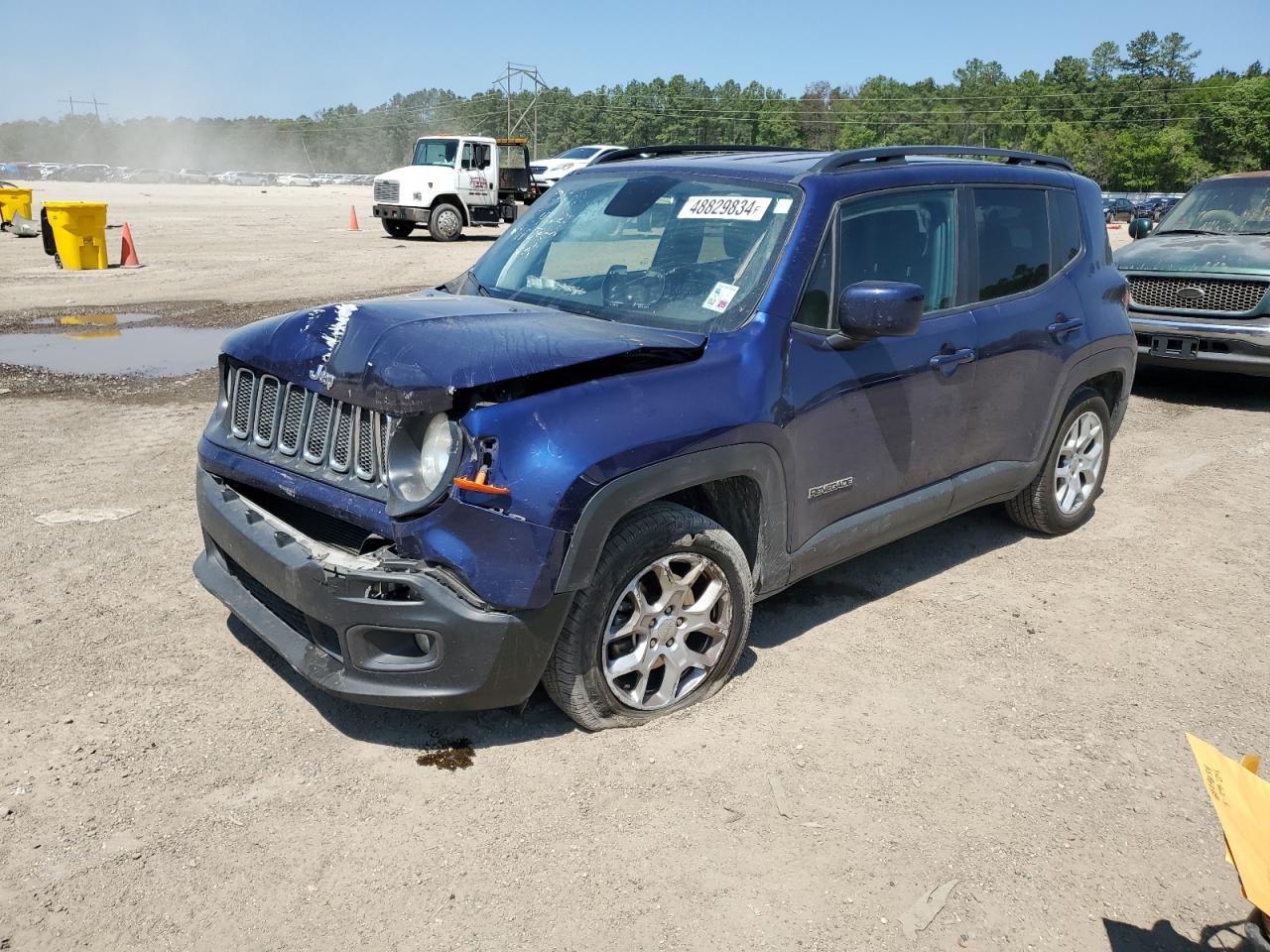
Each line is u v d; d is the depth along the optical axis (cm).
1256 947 230
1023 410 479
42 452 641
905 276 415
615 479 309
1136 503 610
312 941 254
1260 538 554
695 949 255
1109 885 285
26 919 258
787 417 361
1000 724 364
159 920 259
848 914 269
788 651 414
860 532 408
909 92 17300
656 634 346
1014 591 479
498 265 446
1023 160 500
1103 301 523
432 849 288
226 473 362
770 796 317
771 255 373
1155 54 15400
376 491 314
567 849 290
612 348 325
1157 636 437
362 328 335
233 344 370
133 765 322
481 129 19562
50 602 430
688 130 16950
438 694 309
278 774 320
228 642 403
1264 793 216
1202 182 982
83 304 1277
